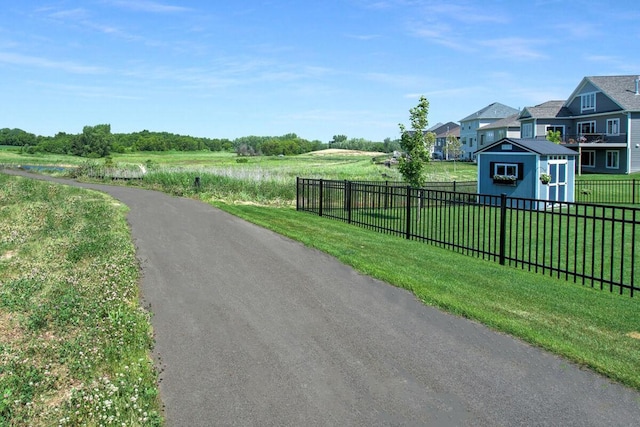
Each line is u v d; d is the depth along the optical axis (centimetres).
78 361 607
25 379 571
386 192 1536
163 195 2477
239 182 2744
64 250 1195
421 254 1124
